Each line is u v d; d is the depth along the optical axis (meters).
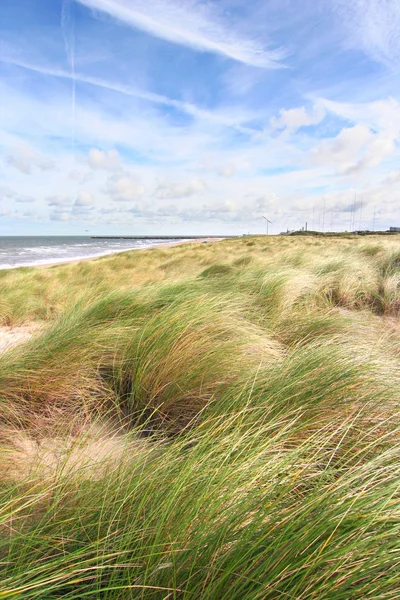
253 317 3.87
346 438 1.78
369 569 0.95
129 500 1.27
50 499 1.35
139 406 2.40
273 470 1.30
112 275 11.51
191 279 5.08
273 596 0.95
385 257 8.34
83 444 1.69
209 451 1.48
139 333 2.87
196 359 2.46
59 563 0.96
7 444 1.86
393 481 1.25
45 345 2.77
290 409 1.92
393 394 2.08
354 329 3.69
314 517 1.06
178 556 1.04
